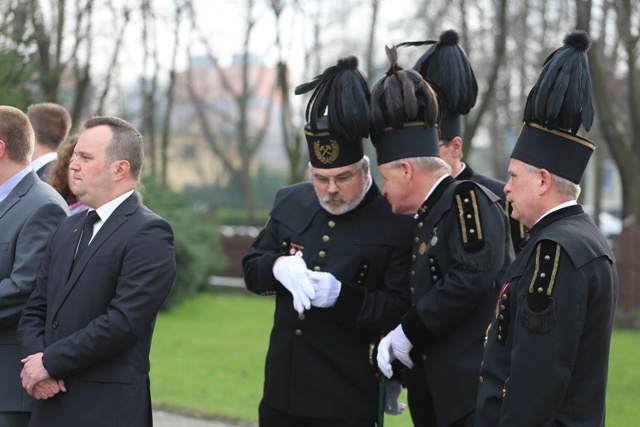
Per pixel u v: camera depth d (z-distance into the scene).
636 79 30.00
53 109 10.90
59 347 7.42
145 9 35.84
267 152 99.94
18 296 8.25
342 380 8.44
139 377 7.68
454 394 7.83
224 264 30.38
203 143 85.38
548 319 6.12
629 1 29.16
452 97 9.09
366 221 8.55
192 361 18.50
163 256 7.70
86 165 7.76
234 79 79.56
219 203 88.38
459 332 7.89
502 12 32.66
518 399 6.14
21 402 8.35
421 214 8.10
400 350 7.94
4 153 8.64
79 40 30.94
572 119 6.52
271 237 9.00
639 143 30.02
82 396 7.48
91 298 7.59
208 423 13.49
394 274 8.46
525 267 6.41
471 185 7.90
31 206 8.55
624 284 25.81
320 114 8.34
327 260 8.53
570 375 6.14
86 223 7.89
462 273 7.66
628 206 29.64
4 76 18.58
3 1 22.88
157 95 66.81
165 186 28.09
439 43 9.38
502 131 55.78
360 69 8.38
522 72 43.97
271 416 8.77
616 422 13.42
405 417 14.01
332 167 8.24
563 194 6.56
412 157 8.03
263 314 26.56
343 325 8.46
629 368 18.30
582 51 6.68
